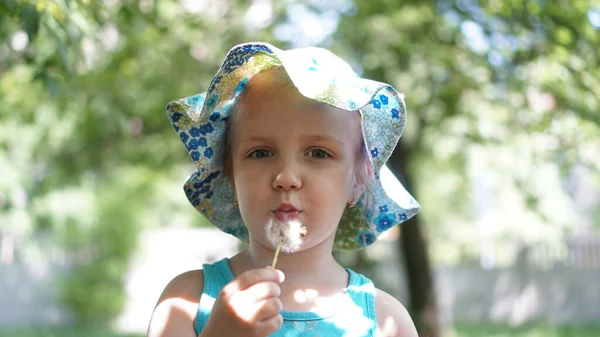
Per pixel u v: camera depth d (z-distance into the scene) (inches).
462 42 282.2
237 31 300.7
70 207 609.6
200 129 93.6
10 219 440.5
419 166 423.2
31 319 643.5
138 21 239.8
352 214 100.5
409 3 278.4
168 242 681.6
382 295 92.5
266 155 84.9
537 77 275.9
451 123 335.9
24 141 328.8
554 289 602.2
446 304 618.2
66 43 147.5
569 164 308.5
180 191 721.0
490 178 447.5
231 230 102.0
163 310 86.2
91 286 647.1
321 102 84.9
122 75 289.0
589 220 767.7
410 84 294.0
